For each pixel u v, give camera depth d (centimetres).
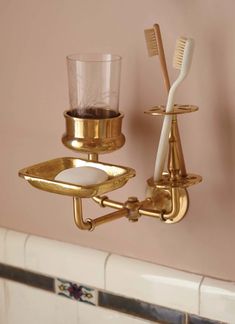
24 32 104
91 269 105
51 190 83
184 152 94
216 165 92
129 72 96
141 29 93
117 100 91
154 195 96
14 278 116
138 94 96
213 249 95
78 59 93
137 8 92
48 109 105
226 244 94
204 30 88
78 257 107
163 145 86
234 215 92
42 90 105
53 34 101
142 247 102
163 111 86
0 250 117
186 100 92
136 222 101
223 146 91
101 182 82
